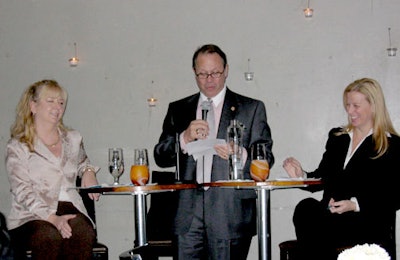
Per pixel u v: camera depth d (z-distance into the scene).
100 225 3.97
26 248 2.59
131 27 4.01
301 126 3.88
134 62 4.00
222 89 3.03
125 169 3.97
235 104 2.99
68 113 4.01
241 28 3.93
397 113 3.81
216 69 2.92
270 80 3.91
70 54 4.03
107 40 4.02
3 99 4.02
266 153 2.91
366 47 3.85
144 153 2.70
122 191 2.41
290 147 3.89
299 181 2.43
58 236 2.63
